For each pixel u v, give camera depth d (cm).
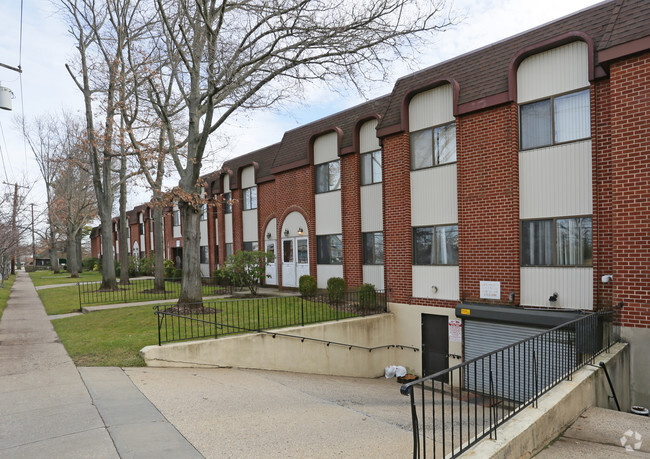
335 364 1110
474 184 1091
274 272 1994
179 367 818
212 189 2453
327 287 1491
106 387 636
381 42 1059
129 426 490
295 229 1808
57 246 4959
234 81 1180
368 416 632
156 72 1310
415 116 1242
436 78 1204
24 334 1048
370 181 1460
